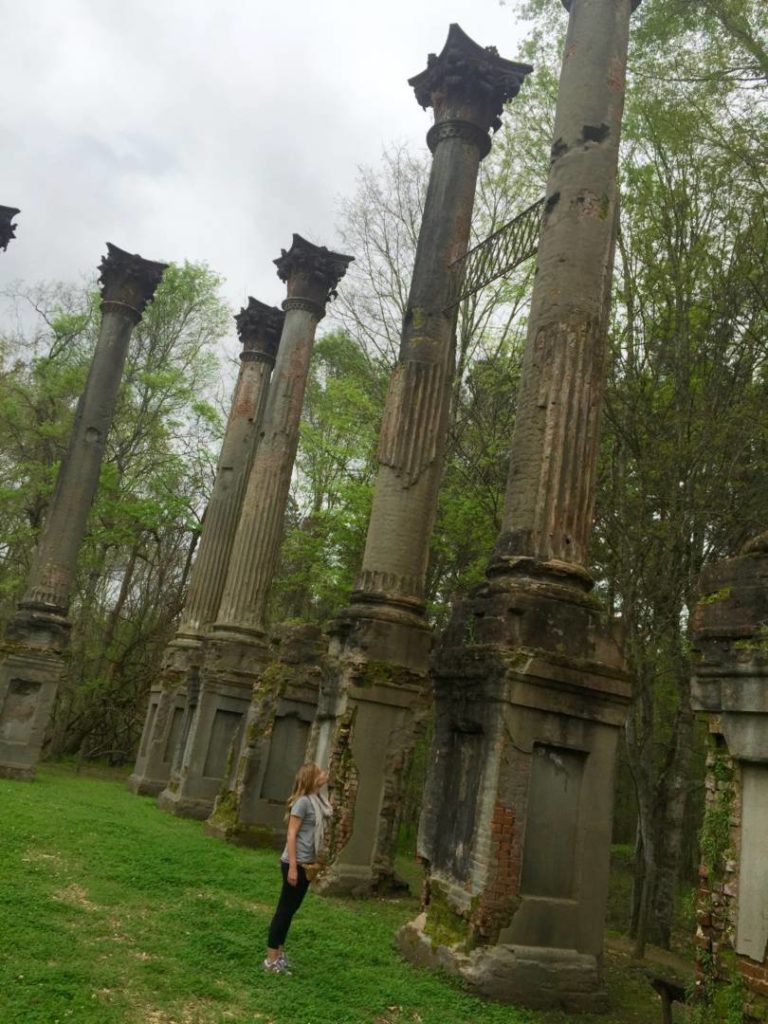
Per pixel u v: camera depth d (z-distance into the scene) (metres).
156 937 7.14
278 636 15.57
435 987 6.97
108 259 21.17
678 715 14.10
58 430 27.09
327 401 25.19
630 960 10.49
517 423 9.30
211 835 14.10
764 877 4.75
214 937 7.34
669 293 13.30
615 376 13.57
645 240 13.71
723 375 12.81
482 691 8.01
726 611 5.31
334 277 19.72
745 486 12.50
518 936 7.34
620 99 10.31
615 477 12.82
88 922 7.27
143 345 30.64
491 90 14.43
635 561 12.09
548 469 8.79
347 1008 6.16
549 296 9.45
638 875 13.69
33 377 29.05
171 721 20.55
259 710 14.62
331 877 10.77
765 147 13.57
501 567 8.65
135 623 29.50
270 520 18.20
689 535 12.02
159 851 11.16
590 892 7.79
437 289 13.52
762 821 4.87
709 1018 4.77
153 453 28.62
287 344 19.17
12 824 11.15
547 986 7.23
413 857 18.50
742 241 13.20
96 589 31.33
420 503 12.63
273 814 14.20
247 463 22.44
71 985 5.58
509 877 7.42
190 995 5.86
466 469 19.31
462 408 19.64
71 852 10.15
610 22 10.50
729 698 5.14
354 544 20.47
